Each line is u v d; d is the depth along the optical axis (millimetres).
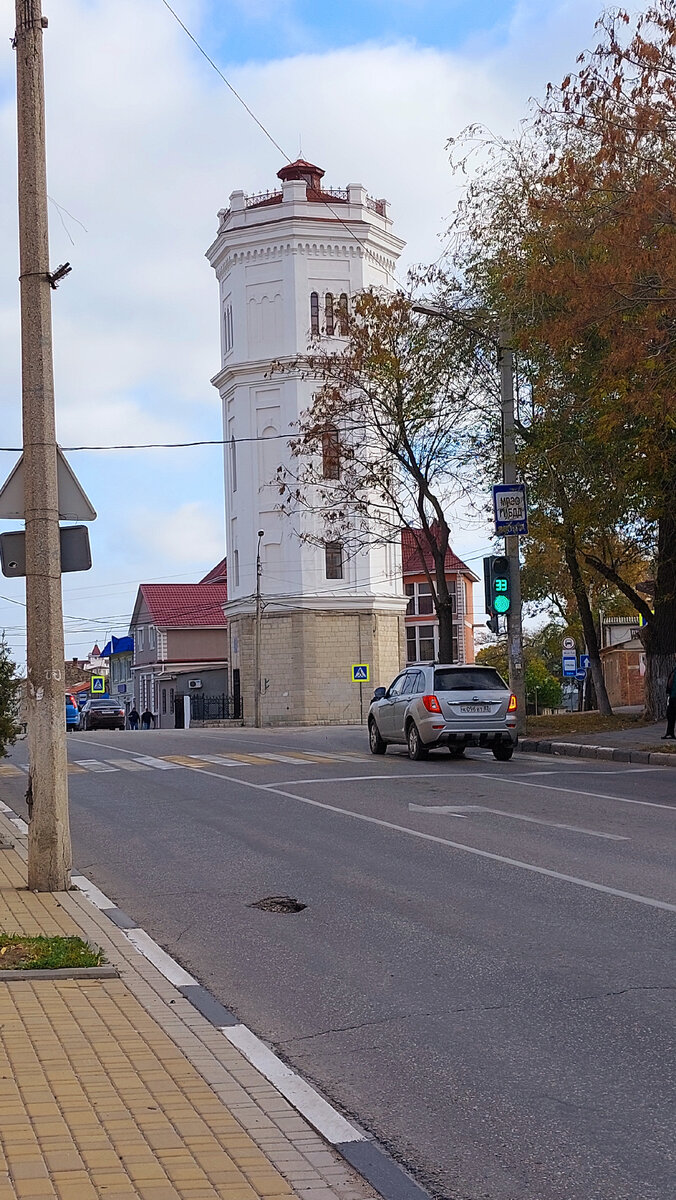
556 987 7820
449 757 25531
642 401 21438
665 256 19875
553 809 16375
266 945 9328
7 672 18234
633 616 55062
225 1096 5793
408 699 25203
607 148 20734
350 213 63812
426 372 33062
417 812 16281
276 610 63531
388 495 35062
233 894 11352
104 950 8914
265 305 63938
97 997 7574
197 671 80750
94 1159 4914
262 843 14148
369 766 23266
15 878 11875
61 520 11211
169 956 8984
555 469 28391
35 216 11078
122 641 95500
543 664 75125
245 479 64688
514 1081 6129
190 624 83500
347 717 63344
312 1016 7434
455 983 8039
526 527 28328
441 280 32594
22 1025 6883
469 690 24453
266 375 61469
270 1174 4836
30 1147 5020
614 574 33156
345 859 12898
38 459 11023
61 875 11156
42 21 11156
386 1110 5801
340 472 41844
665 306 20578
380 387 33969
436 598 35031
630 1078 6090
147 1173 4789
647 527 30906
